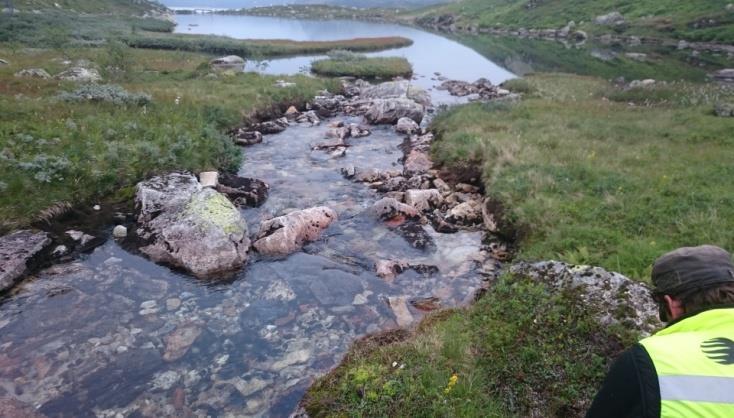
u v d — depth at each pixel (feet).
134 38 185.88
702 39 225.56
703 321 7.79
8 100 57.82
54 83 73.72
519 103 84.53
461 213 42.22
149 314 27.43
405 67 152.35
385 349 22.61
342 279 32.09
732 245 28.37
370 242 38.01
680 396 6.59
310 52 204.44
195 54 161.07
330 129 73.00
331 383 20.65
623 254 29.04
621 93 97.86
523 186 41.37
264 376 22.79
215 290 30.32
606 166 45.85
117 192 42.16
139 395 21.47
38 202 36.68
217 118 68.39
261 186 47.83
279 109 85.92
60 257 32.91
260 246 35.32
